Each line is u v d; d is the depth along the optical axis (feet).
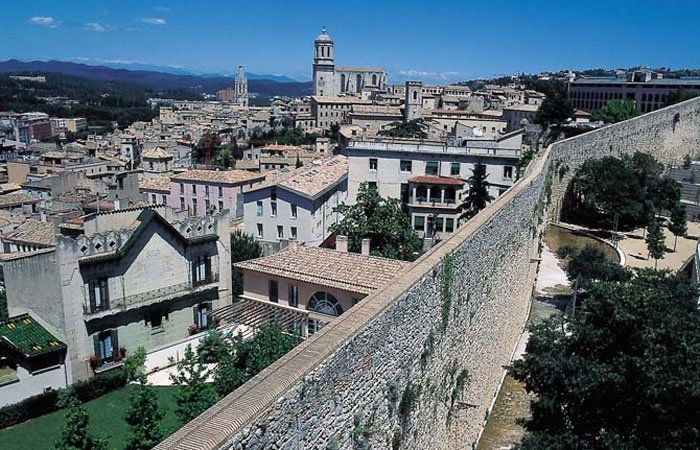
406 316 52.19
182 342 141.08
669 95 405.18
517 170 218.18
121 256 126.82
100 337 127.54
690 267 165.17
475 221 82.74
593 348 69.05
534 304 144.66
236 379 74.18
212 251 148.15
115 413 114.21
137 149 545.85
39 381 117.80
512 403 102.12
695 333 61.62
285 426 33.14
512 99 628.28
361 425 43.21
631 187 212.84
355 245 146.10
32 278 122.31
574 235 205.16
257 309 108.99
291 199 223.51
